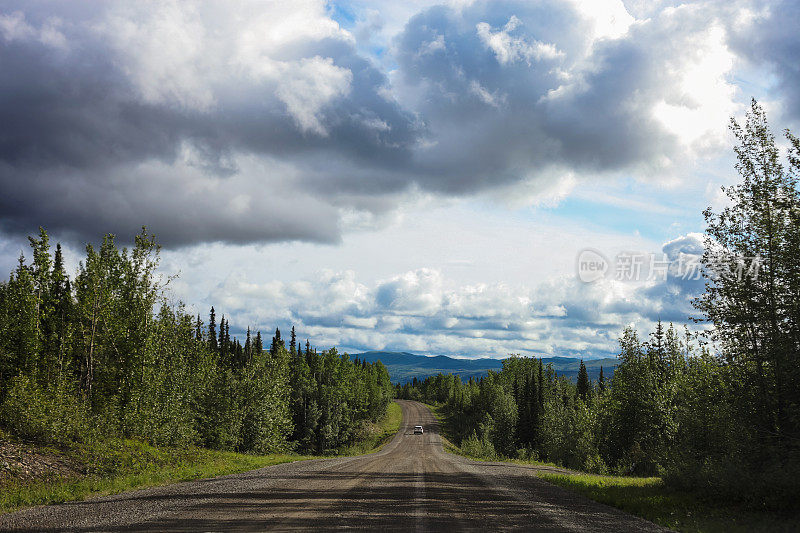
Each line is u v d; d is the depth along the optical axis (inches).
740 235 575.8
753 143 579.8
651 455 1011.3
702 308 592.7
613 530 326.6
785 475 431.5
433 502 428.5
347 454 2330.2
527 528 322.7
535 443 3147.1
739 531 338.0
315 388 3533.5
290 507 382.3
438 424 4918.8
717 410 573.3
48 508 392.8
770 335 530.0
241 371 1668.3
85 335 1083.3
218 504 395.2
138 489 521.3
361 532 294.2
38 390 774.5
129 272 1101.1
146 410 994.7
